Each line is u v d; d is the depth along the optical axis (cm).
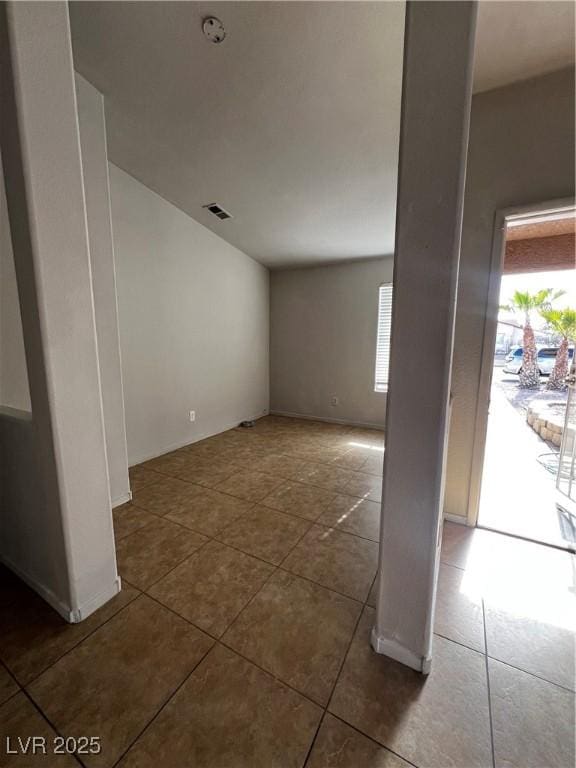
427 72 87
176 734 100
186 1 153
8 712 106
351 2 149
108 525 149
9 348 187
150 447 333
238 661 122
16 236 118
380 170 261
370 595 155
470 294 195
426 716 104
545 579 166
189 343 370
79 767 92
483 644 130
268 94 201
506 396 682
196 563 177
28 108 108
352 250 414
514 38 144
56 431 126
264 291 506
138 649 127
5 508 162
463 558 182
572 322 544
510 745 97
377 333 449
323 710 106
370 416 463
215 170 275
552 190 170
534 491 265
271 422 492
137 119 224
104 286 222
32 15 106
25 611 145
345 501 246
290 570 171
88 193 209
